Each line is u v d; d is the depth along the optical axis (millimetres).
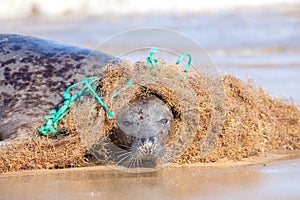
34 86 22719
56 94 22406
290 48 50312
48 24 73125
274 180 16828
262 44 52594
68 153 18703
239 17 72500
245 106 20484
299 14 72625
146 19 75500
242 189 15805
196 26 66375
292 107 23500
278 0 83625
